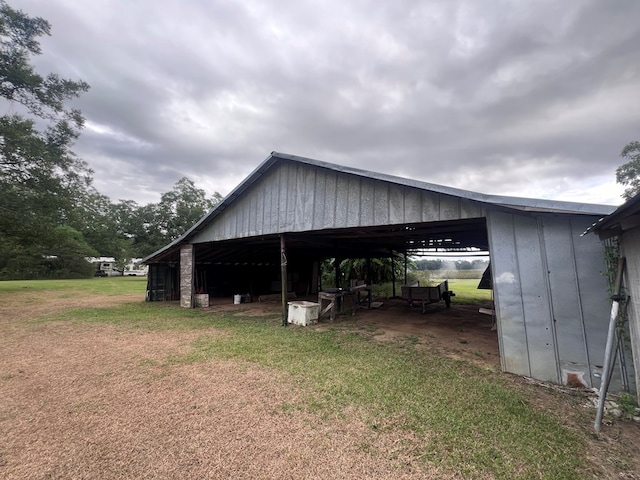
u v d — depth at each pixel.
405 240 9.93
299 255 14.89
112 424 2.72
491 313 6.57
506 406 3.02
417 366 4.22
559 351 3.64
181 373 3.97
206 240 9.87
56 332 6.44
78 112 12.88
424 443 2.41
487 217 4.30
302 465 2.16
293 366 4.22
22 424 2.72
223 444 2.42
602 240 3.23
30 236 12.66
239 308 10.20
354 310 8.96
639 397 2.88
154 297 12.26
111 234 38.97
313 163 6.30
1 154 10.75
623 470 2.11
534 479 2.01
